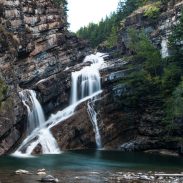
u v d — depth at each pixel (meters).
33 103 58.78
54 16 72.25
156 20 77.50
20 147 52.34
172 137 58.38
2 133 49.84
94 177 34.41
